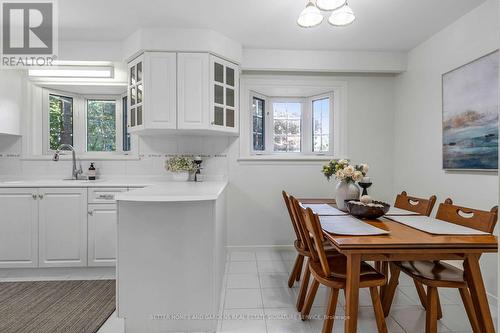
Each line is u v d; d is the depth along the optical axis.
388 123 3.51
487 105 2.15
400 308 2.10
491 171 2.11
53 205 2.62
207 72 2.74
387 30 2.72
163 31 2.69
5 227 2.59
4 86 2.89
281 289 2.40
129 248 1.81
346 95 3.46
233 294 2.31
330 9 1.79
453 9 2.33
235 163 3.37
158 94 2.72
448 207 1.90
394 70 3.26
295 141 3.72
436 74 2.75
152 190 2.04
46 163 3.17
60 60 2.93
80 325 1.86
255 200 3.40
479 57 2.23
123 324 1.87
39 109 3.23
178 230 1.83
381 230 1.61
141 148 3.27
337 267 1.76
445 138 2.60
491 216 1.56
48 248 2.62
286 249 3.42
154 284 1.82
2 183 2.65
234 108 3.05
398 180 3.42
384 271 2.11
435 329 1.58
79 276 2.65
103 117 3.51
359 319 1.95
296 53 3.19
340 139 3.47
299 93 3.63
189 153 3.32
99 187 2.65
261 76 3.43
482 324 1.44
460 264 2.51
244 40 2.97
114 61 2.98
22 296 2.25
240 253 3.34
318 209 2.29
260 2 2.28
